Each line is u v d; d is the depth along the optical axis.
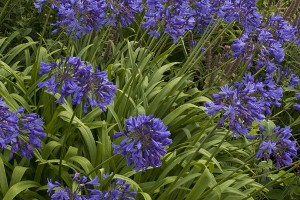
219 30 3.23
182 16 2.33
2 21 2.80
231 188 2.16
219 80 2.64
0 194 1.99
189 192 2.19
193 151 2.20
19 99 2.23
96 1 2.12
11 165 2.10
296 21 2.64
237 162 2.39
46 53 2.50
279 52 2.17
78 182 1.68
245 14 2.26
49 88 1.82
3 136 1.70
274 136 1.94
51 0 2.18
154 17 2.33
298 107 2.34
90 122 2.28
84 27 2.15
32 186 2.02
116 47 2.79
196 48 2.55
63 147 2.01
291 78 2.73
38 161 2.10
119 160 2.18
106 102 1.82
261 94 2.00
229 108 1.81
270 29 2.30
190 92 2.68
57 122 2.24
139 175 2.15
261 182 2.54
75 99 1.78
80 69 1.77
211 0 2.39
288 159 1.94
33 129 1.76
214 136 2.46
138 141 1.66
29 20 2.81
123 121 2.38
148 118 1.67
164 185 2.22
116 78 2.55
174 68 3.01
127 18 2.33
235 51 2.23
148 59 2.60
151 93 2.55
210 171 2.15
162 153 1.67
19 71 2.60
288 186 2.43
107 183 1.97
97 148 2.16
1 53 2.74
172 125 2.46
